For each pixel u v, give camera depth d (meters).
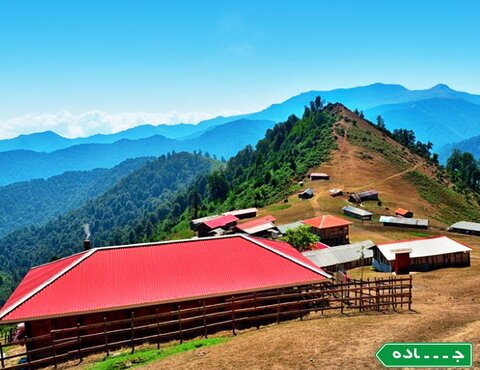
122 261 34.59
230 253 37.03
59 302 30.28
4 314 29.11
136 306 30.84
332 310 34.38
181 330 29.20
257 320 31.25
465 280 48.12
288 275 35.12
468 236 110.44
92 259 34.44
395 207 136.50
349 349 23.47
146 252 36.06
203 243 38.06
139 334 31.50
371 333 25.92
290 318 33.44
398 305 35.22
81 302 30.47
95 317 30.86
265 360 23.03
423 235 108.19
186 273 34.12
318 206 130.38
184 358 24.78
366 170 174.62
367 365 21.25
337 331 26.91
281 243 46.25
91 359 27.91
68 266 33.47
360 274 61.34
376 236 104.69
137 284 32.50
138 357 26.48
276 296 31.78
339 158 185.88
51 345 28.83
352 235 105.38
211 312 32.97
